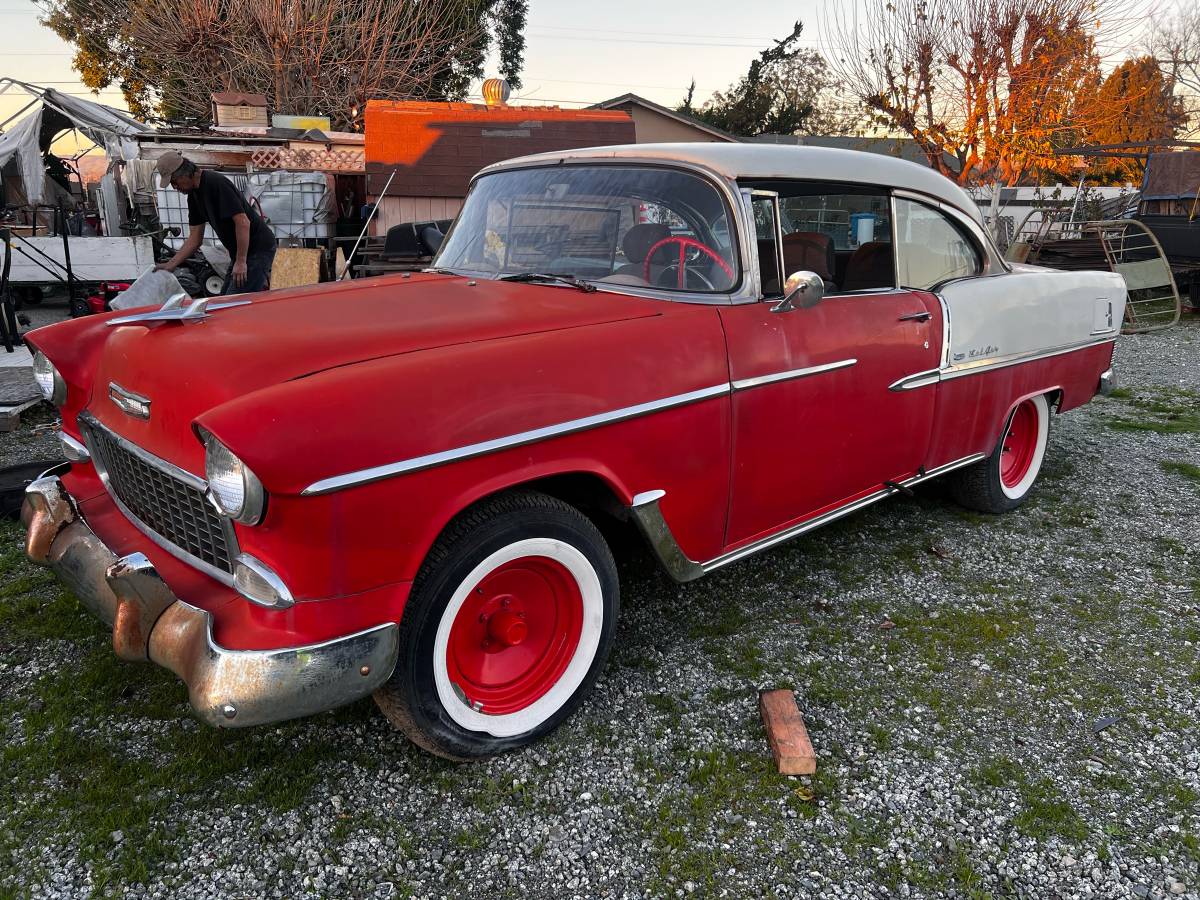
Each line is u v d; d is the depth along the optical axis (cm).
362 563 193
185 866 201
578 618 250
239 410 181
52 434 513
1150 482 482
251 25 1861
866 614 327
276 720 190
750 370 269
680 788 231
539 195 319
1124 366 851
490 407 208
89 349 273
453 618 218
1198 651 304
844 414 306
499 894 196
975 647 305
